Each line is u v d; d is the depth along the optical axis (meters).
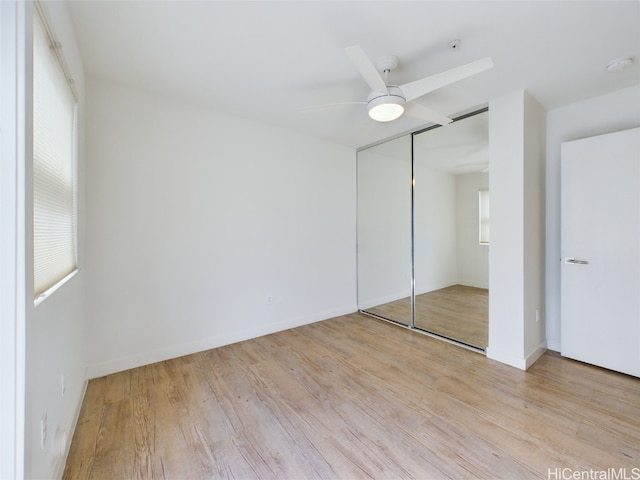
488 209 2.84
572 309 2.50
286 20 1.61
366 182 4.11
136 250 2.45
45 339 1.16
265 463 1.44
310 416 1.80
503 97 2.46
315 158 3.67
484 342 2.89
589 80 2.22
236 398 2.00
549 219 2.74
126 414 1.82
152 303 2.53
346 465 1.42
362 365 2.49
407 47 1.83
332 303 3.91
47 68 1.30
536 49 1.84
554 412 1.80
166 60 2.01
